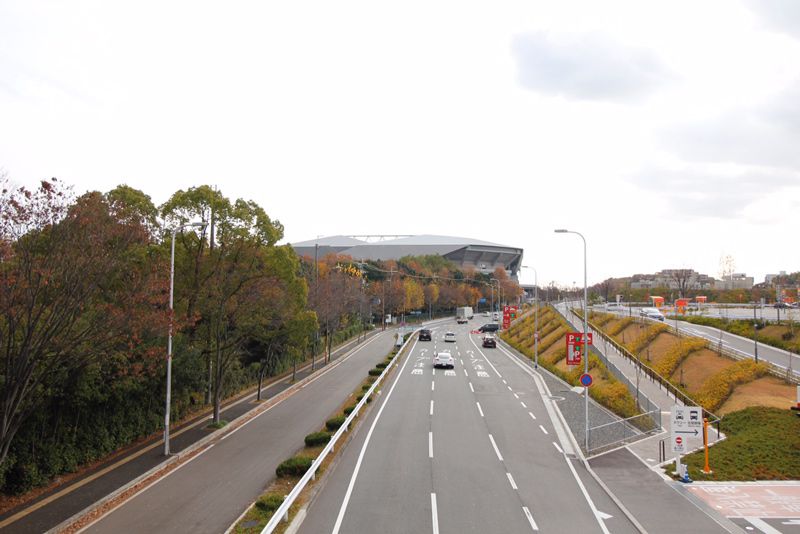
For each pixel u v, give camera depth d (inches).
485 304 5556.1
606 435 904.9
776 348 1647.4
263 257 1096.2
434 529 540.4
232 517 588.7
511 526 553.3
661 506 620.7
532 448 879.7
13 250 558.6
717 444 874.8
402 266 4562.0
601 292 5413.4
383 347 2637.8
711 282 5679.1
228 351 1141.1
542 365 1915.6
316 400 1317.7
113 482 703.7
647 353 1654.8
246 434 983.6
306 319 1315.2
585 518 582.2
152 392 949.2
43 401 663.8
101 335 672.4
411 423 1047.0
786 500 642.2
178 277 1043.9
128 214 706.2
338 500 622.5
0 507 622.5
